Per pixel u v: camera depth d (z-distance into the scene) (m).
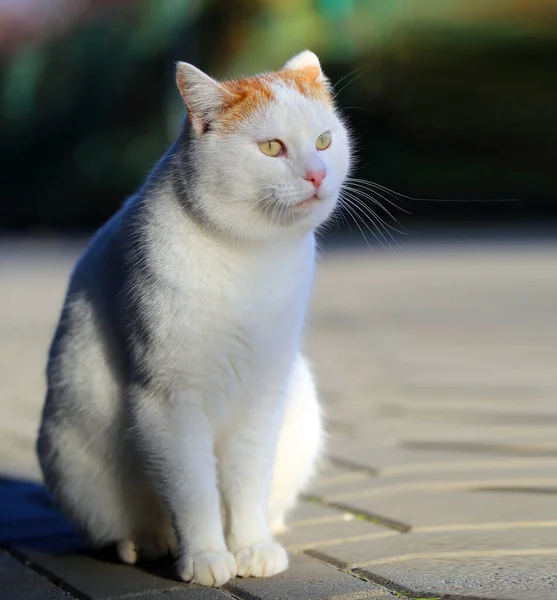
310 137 5.58
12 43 43.06
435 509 6.50
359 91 32.16
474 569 5.17
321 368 12.67
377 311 18.05
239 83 5.84
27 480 7.71
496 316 17.03
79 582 5.37
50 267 26.62
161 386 5.33
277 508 6.17
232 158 5.41
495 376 11.74
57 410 5.83
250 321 5.32
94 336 5.70
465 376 11.79
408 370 12.34
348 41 32.41
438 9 35.25
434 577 5.05
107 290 5.67
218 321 5.26
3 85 42.28
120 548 5.82
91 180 38.12
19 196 40.50
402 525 6.15
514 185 34.53
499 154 34.84
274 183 5.38
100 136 38.34
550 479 7.21
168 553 5.90
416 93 34.34
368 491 7.05
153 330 5.26
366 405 10.30
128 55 37.81
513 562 5.29
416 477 7.42
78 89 39.59
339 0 32.53
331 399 10.67
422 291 20.61
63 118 40.06
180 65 5.56
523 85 34.94
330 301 19.50
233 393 5.47
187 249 5.27
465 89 34.59
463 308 18.09
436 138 34.53
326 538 6.00
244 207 5.35
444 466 7.72
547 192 34.75
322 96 5.94
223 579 5.21
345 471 7.68
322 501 6.89
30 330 16.97
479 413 9.69
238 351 5.37
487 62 34.97
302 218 5.46
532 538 5.76
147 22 37.00
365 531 6.11
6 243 34.00
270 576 5.30
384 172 33.56
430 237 30.86
